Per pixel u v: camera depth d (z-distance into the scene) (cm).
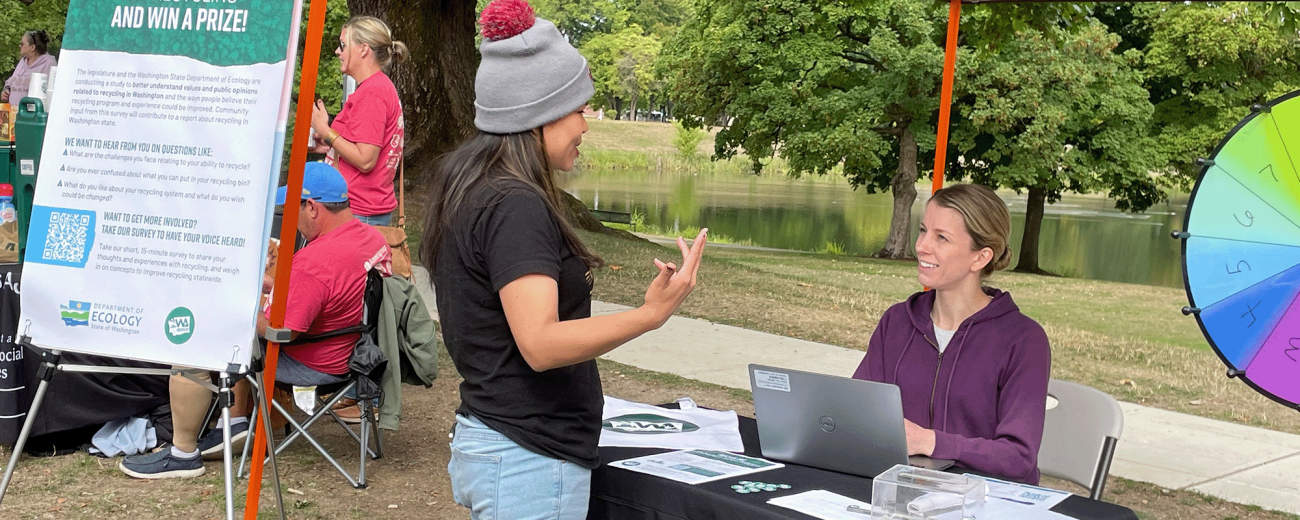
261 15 279
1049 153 2277
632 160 7750
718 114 2747
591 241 1374
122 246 290
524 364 216
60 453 463
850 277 1431
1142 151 2366
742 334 832
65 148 297
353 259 438
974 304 309
